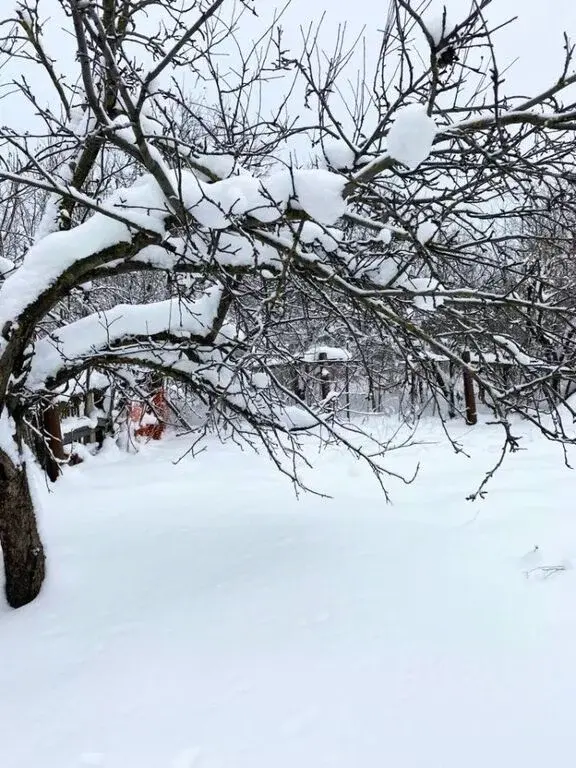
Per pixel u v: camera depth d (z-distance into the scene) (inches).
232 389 206.1
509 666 136.6
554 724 116.6
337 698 128.9
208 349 194.2
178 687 136.4
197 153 157.6
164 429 513.0
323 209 124.9
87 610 174.9
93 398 430.6
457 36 108.2
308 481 346.3
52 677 143.5
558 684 128.7
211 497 304.0
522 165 152.8
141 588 186.9
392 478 347.9
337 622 160.9
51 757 115.3
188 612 170.7
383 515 256.7
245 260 158.6
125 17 163.8
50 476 339.0
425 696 127.9
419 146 104.3
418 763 108.8
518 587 173.2
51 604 179.3
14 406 176.2
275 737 117.5
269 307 148.3
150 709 129.0
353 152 139.3
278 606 171.3
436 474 353.4
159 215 146.5
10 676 145.0
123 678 141.1
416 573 188.2
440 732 116.7
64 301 264.2
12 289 159.0
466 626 154.9
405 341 162.4
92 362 181.3
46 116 149.6
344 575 189.6
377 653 145.2
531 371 154.0
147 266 164.2
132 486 338.3
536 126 132.6
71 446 397.4
